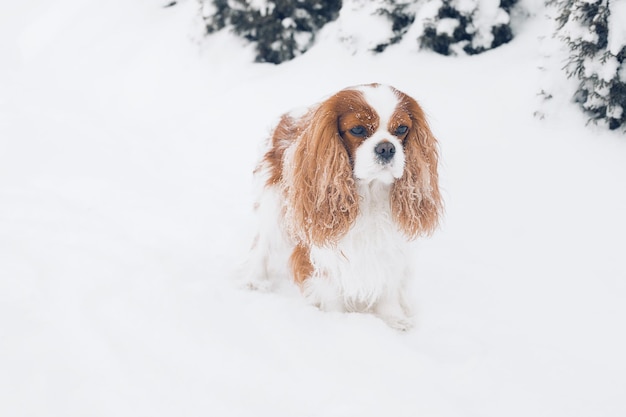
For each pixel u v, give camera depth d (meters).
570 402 2.84
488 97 5.71
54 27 10.52
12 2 12.20
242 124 6.46
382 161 2.99
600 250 4.01
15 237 4.27
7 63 10.21
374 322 3.38
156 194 5.32
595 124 4.98
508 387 2.91
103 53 9.33
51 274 3.77
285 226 3.81
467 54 6.43
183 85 7.92
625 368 3.10
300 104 6.38
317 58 7.15
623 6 4.72
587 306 3.58
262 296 3.68
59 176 5.66
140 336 3.15
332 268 3.41
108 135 6.88
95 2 10.48
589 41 4.84
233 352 3.05
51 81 9.18
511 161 4.97
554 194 4.57
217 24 8.08
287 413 2.67
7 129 6.71
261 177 3.91
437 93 5.95
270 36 7.64
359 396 2.77
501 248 4.20
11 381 2.79
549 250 4.10
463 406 2.77
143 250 4.18
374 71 6.48
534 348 3.23
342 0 7.43
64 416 2.60
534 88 5.51
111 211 4.93
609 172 4.60
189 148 6.42
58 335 3.14
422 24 6.39
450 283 3.89
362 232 3.31
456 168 5.05
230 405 2.69
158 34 9.13
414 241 3.55
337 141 3.16
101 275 3.76
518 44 6.29
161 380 2.83
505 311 3.60
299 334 3.26
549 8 6.29
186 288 3.67
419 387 2.86
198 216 4.87
